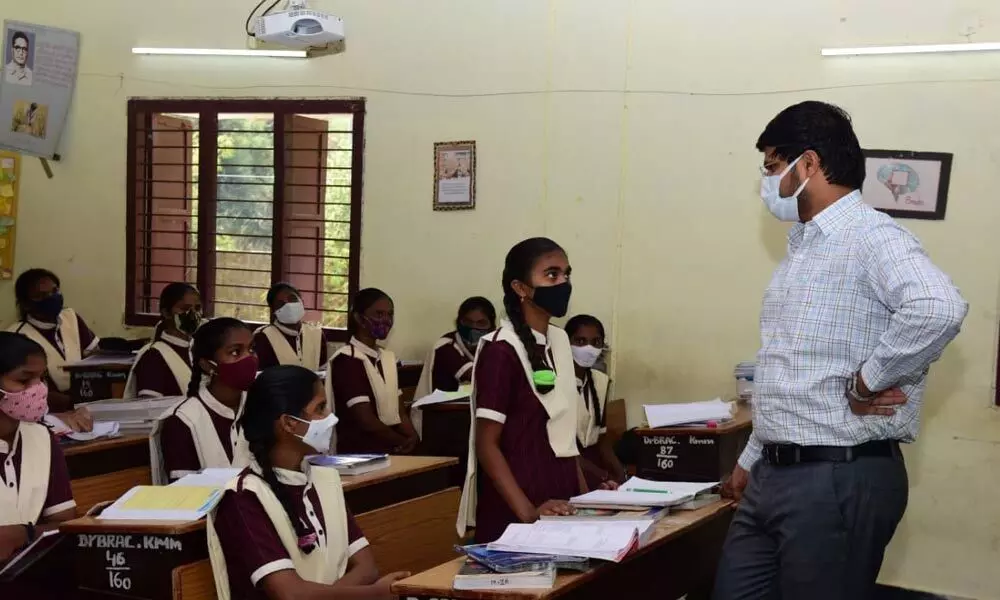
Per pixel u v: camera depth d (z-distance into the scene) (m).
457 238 5.12
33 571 2.42
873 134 4.23
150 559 2.26
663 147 4.66
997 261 4.04
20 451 2.78
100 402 3.72
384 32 5.25
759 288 4.48
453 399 4.26
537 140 4.92
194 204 5.86
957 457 4.11
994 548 4.05
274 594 2.13
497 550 2.05
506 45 4.98
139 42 5.82
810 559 2.13
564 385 2.66
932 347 1.97
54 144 5.98
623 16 4.72
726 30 4.52
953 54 4.10
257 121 5.75
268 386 2.26
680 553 2.89
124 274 5.92
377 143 5.29
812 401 2.13
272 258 5.59
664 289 4.66
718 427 3.35
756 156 4.47
